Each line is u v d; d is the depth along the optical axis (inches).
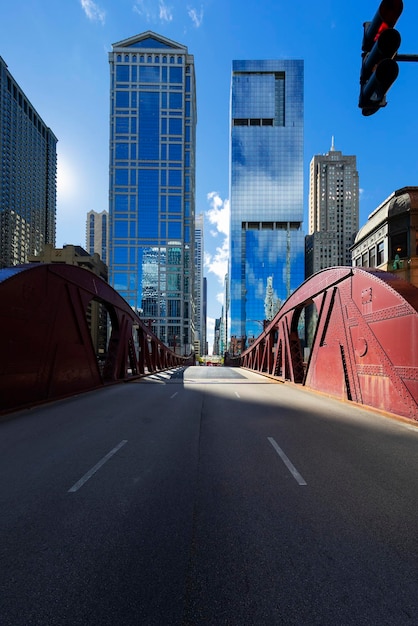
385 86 182.9
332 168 6628.9
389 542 132.4
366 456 242.1
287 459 235.1
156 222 6382.9
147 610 96.6
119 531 139.7
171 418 385.7
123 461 231.0
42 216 6727.4
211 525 144.6
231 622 92.1
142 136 6446.9
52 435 304.7
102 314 5605.3
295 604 99.3
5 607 98.2
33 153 6456.7
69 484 190.4
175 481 194.9
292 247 6668.3
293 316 806.5
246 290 6614.2
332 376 558.3
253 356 1585.9
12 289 422.0
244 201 6943.9
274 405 484.4
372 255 1478.8
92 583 108.0
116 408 455.5
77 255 4751.5
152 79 6491.1
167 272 6318.9
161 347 1612.9
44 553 124.5
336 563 118.6
